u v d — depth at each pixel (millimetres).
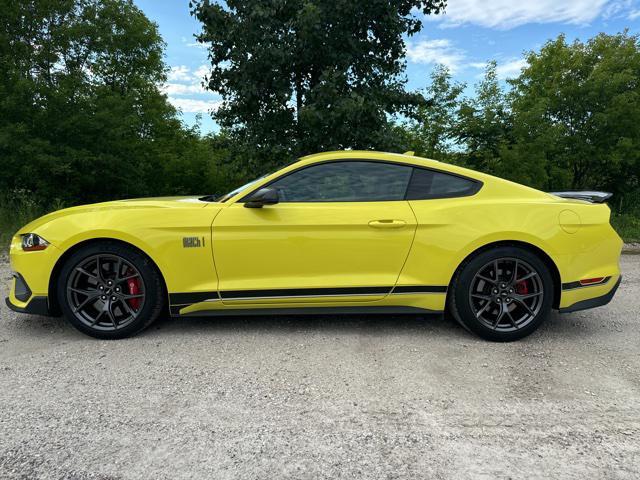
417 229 3416
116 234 3314
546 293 3418
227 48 7883
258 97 8164
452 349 3316
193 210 3412
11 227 8922
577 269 3445
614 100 11102
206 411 2445
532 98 11852
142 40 12836
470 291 3424
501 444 2156
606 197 3668
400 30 8141
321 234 3391
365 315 4078
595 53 11719
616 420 2365
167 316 4035
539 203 3480
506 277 3477
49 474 1933
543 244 3383
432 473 1949
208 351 3254
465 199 3506
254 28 7645
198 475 1932
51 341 3441
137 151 12766
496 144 11484
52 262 3357
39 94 10266
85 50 11664
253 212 3393
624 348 3359
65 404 2510
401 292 3461
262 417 2389
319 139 7730
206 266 3393
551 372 2939
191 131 14852
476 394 2641
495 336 3438
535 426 2311
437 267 3432
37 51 10789
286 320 3934
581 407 2500
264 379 2822
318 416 2398
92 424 2314
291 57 7691
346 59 7711
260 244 3381
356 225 3383
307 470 1968
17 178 10359
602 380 2826
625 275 6023
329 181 3539
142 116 13633
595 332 3707
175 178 13383
